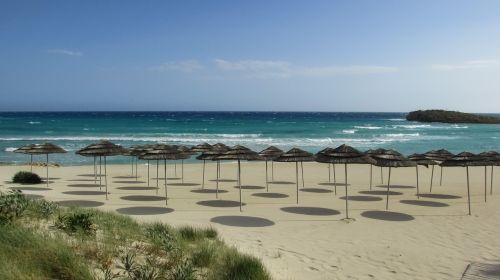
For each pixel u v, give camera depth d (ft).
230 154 48.37
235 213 46.70
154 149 52.06
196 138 180.04
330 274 27.27
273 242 34.71
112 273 20.15
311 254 31.63
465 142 172.24
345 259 30.63
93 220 30.96
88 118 375.25
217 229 38.47
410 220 44.11
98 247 23.63
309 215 46.09
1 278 17.12
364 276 27.17
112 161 106.73
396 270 28.50
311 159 52.90
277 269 27.53
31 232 22.93
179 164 100.58
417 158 60.23
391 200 56.49
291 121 369.50
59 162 104.17
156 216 43.91
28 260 19.34
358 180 77.05
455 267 29.32
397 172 88.84
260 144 154.10
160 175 81.05
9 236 21.48
